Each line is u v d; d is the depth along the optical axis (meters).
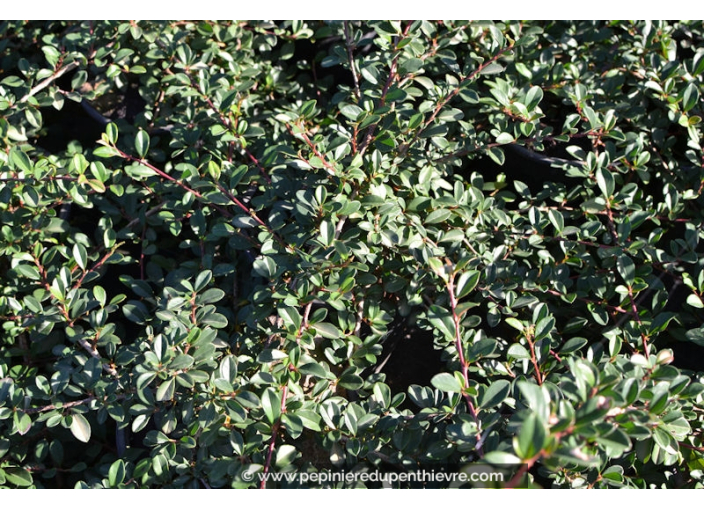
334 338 2.02
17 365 2.38
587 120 2.61
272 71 3.12
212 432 1.89
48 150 3.26
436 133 2.35
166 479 1.95
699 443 1.97
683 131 2.94
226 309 2.40
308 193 2.15
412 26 2.46
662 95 2.62
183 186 2.27
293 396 1.93
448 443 1.84
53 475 2.24
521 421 1.56
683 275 2.17
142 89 3.03
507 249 2.42
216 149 2.68
